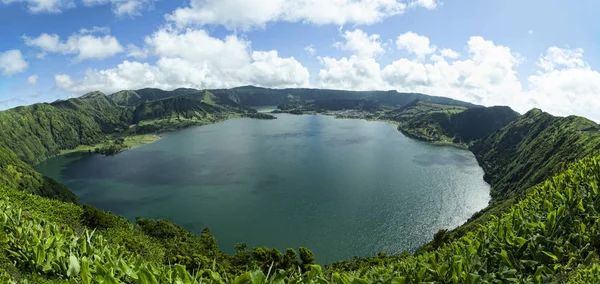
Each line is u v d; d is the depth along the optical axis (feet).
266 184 508.12
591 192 61.87
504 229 53.72
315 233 351.05
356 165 624.18
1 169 503.61
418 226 366.22
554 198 66.59
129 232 237.86
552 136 606.55
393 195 458.50
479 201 449.89
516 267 45.68
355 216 389.80
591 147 438.81
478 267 43.62
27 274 49.57
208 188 495.82
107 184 541.75
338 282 38.01
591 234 49.73
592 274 36.88
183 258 195.42
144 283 34.40
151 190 498.28
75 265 49.67
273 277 35.96
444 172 594.24
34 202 188.24
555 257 45.03
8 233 60.95
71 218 198.59
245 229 361.30
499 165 631.56
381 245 327.06
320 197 449.89
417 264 46.80
